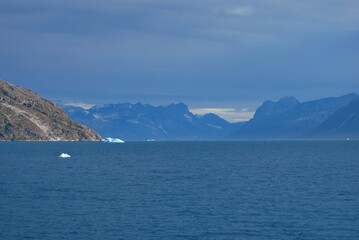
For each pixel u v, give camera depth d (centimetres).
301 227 9912
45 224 10075
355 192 14600
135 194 14200
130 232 9512
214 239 9088
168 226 9988
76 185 16325
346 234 9406
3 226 9875
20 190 14862
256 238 9144
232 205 12312
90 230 9644
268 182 17375
